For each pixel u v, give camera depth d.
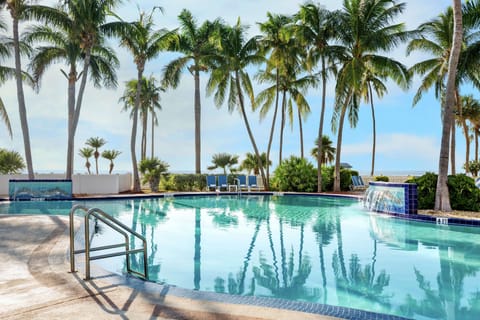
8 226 6.89
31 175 15.11
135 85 28.25
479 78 16.81
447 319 3.31
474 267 5.07
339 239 7.04
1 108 17.44
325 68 18.62
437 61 18.06
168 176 20.00
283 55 19.45
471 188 10.17
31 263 4.20
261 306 2.84
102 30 16.56
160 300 2.97
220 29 19.52
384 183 10.77
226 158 22.38
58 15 15.15
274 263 5.29
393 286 4.27
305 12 17.81
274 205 13.34
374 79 23.20
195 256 5.70
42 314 2.68
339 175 18.33
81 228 6.82
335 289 4.18
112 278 3.61
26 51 16.83
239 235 7.46
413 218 9.30
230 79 20.41
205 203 14.06
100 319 2.58
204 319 2.58
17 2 14.84
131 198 15.23
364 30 16.50
